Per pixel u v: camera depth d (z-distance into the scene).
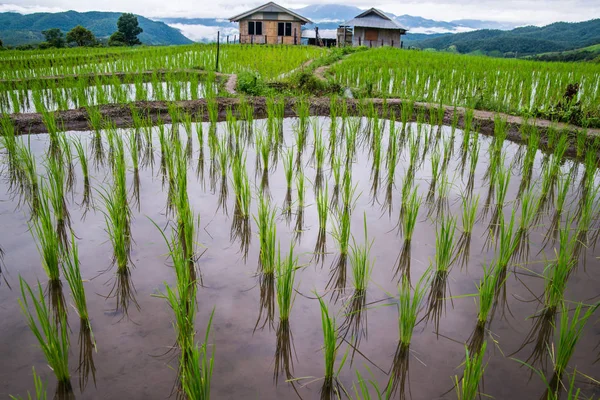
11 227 4.52
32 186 5.28
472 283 3.70
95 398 2.51
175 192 4.94
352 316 3.26
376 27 36.19
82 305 3.00
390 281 3.69
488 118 9.24
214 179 6.01
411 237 4.42
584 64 20.05
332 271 3.84
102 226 4.56
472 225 4.43
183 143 7.60
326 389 2.60
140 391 2.56
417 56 22.56
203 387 2.24
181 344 2.73
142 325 3.11
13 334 3.01
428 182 5.98
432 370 2.78
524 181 6.10
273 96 11.14
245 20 34.12
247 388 2.61
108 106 9.37
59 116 8.70
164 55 21.48
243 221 4.68
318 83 12.56
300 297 3.48
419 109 10.16
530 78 12.93
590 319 3.27
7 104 10.39
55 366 2.47
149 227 4.53
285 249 4.16
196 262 3.93
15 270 3.75
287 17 33.72
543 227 4.73
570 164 7.04
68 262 2.94
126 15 71.31
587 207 4.39
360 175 6.22
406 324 2.85
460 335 3.10
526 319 3.27
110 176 6.02
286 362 2.82
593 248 4.30
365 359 2.86
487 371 2.79
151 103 9.72
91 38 54.03
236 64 17.77
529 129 8.52
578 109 8.88
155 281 3.62
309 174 6.19
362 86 12.85
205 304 3.36
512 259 4.08
